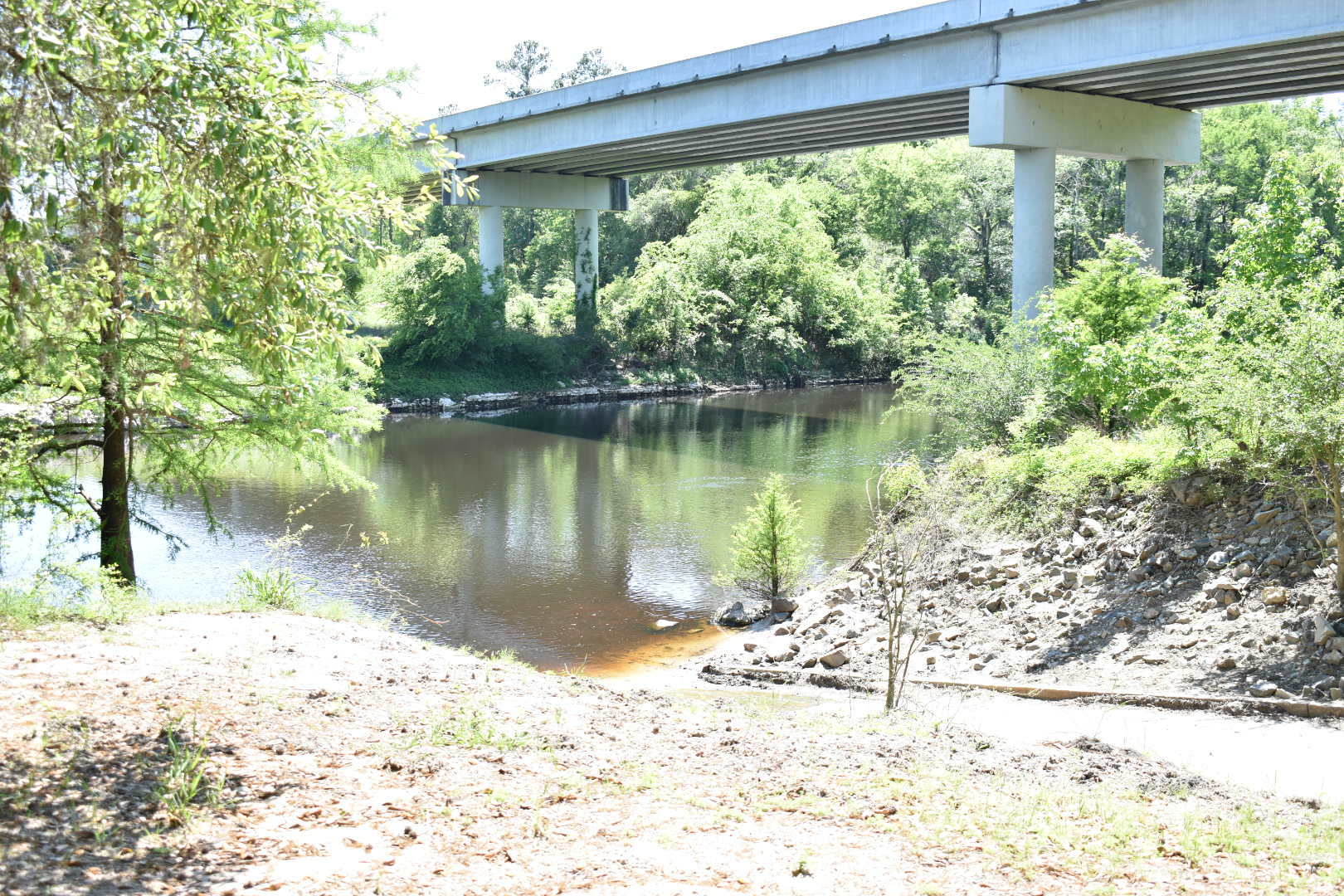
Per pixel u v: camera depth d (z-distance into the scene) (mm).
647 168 63062
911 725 10625
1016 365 25422
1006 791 8125
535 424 48656
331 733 7727
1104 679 13273
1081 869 6258
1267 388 12969
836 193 81562
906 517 16625
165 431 16094
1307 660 12328
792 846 6367
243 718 7793
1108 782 8836
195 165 7402
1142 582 15297
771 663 15852
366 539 21375
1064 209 69062
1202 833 7242
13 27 6594
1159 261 37469
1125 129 35531
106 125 7391
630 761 7961
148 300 14211
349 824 6121
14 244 6883
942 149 80500
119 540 15906
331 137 7992
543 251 91125
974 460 19906
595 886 5574
